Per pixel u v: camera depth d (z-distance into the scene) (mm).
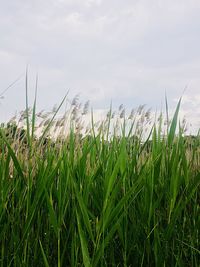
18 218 2361
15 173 2580
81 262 2213
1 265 2266
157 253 2289
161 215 2559
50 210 2135
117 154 2795
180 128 2719
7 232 2479
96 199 2414
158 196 2557
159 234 2475
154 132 2814
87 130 3393
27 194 2279
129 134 3033
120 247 2523
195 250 2408
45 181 2199
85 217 1984
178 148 2508
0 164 2416
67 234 2412
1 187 2320
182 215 2689
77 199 2191
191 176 2857
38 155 2777
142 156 3055
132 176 2621
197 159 3172
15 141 3111
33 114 2547
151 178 2391
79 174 2459
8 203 2639
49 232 2412
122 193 2621
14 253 2203
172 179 2402
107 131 3197
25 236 2234
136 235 2354
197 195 2803
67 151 2830
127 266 2408
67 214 2531
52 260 2406
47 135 3139
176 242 2490
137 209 2613
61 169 2551
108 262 2383
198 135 3260
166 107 2791
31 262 2348
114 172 2055
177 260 2287
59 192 2307
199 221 2432
